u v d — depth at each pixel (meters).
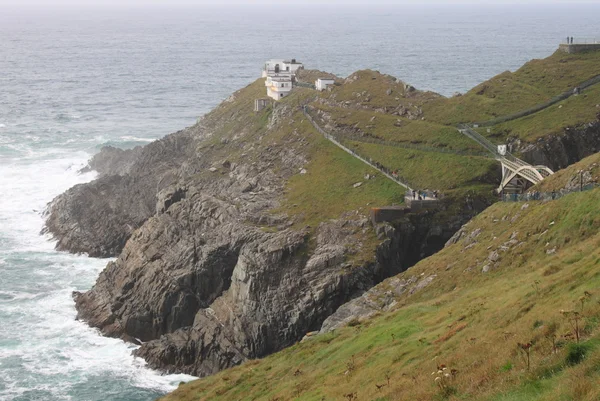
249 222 143.12
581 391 44.78
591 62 186.88
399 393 59.41
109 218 177.38
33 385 116.06
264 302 125.38
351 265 126.69
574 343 50.25
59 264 163.38
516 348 55.38
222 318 128.12
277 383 81.62
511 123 164.75
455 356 60.78
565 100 169.88
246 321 125.06
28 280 154.75
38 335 132.25
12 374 119.06
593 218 91.31
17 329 134.12
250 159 176.88
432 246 138.50
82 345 129.75
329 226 137.38
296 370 82.50
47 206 193.00
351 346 81.12
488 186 145.75
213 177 174.88
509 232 104.50
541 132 156.25
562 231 93.88
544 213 101.50
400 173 154.00
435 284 102.75
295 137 179.88
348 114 183.00
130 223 176.12
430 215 139.88
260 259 129.00
